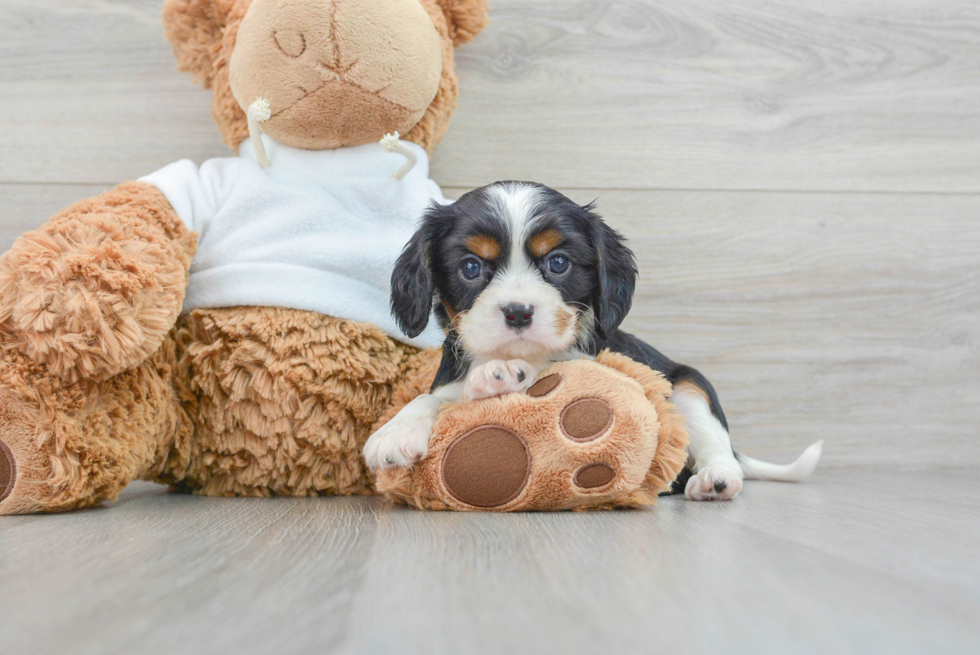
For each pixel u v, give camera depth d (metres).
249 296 1.72
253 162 1.88
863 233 2.40
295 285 1.73
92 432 1.44
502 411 1.35
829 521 1.24
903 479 2.12
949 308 2.41
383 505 1.50
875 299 2.40
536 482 1.34
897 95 2.42
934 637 0.62
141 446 1.53
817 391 2.38
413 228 1.86
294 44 1.72
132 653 0.57
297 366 1.69
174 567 0.87
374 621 0.65
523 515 1.32
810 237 2.39
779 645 0.60
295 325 1.71
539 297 1.43
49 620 0.66
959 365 2.41
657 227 2.36
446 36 2.04
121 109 2.25
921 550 0.97
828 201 2.40
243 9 1.86
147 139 2.26
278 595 0.74
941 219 2.42
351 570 0.85
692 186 2.37
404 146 1.78
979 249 2.42
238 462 1.72
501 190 1.58
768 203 2.38
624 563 0.88
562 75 2.33
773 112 2.39
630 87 2.35
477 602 0.71
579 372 1.38
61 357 1.38
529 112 2.33
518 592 0.75
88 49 2.24
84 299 1.37
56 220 1.53
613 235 1.62
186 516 1.33
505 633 0.62
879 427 2.38
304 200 1.81
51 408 1.39
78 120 2.24
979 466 2.40
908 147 2.42
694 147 2.37
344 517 1.29
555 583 0.78
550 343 1.43
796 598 0.73
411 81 1.80
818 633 0.63
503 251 1.48
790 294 2.38
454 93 2.06
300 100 1.76
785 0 2.39
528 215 1.49
